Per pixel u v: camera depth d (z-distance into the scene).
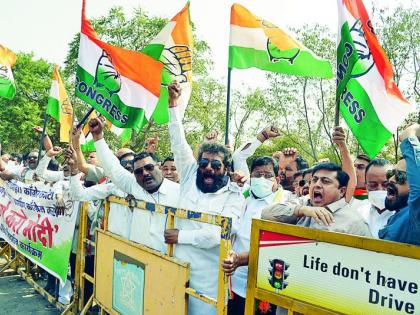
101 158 4.52
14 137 29.72
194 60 27.86
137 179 4.34
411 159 2.29
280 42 4.86
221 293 3.02
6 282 6.64
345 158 3.36
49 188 5.34
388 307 2.19
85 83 4.80
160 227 3.94
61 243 5.10
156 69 4.73
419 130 2.37
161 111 5.29
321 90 27.94
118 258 4.26
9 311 5.40
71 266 5.75
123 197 4.46
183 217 3.39
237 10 4.89
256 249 2.83
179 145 4.14
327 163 2.98
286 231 2.65
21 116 28.95
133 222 4.16
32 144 30.02
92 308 5.25
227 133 4.90
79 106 18.69
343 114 3.60
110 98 4.73
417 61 21.31
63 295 5.38
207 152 3.85
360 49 3.63
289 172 5.49
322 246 2.47
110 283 4.39
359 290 2.30
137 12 27.20
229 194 3.93
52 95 7.06
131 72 4.74
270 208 3.02
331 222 2.75
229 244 2.99
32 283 6.27
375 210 3.54
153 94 4.72
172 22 5.18
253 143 4.83
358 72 3.63
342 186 2.91
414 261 2.09
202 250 3.45
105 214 4.65
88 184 5.93
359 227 2.82
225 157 3.85
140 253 3.89
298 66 4.86
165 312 3.52
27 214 5.84
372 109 3.59
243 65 4.89
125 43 27.61
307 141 30.14
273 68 4.89
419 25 21.27
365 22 3.60
